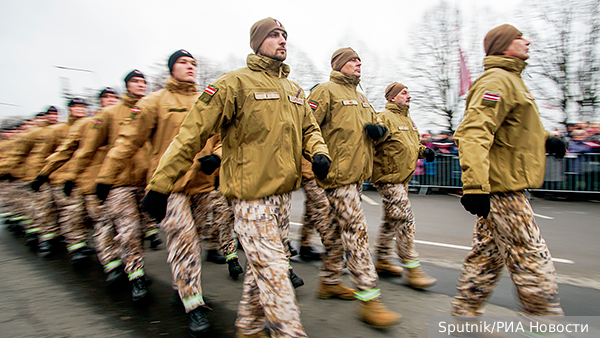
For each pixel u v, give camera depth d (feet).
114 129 13.28
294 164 7.68
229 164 7.54
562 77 39.93
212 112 7.20
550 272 7.20
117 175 11.09
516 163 7.32
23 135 21.84
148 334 9.13
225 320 9.73
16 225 23.88
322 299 10.92
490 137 7.12
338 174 9.77
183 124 7.28
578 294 11.14
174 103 10.50
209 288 12.16
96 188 10.93
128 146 10.57
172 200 9.25
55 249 18.65
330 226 10.72
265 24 7.80
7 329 9.62
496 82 7.29
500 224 7.51
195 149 7.20
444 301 10.61
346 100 10.28
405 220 11.96
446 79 49.93
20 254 18.03
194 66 10.88
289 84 8.11
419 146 13.52
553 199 29.40
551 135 9.00
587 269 13.39
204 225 11.05
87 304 11.16
